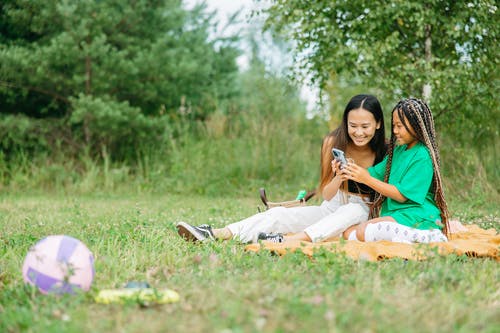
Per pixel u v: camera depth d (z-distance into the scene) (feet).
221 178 34.55
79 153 37.14
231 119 39.45
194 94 42.96
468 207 24.95
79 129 38.22
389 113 29.66
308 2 27.48
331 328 6.93
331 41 27.12
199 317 7.70
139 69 36.68
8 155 37.09
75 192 34.09
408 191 12.96
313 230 13.35
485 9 25.02
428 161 13.02
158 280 10.12
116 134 36.47
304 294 8.51
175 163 35.47
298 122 39.88
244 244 14.06
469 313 7.73
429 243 11.55
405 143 13.29
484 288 9.13
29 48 36.17
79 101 34.27
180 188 33.96
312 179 34.96
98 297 8.55
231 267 10.84
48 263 9.02
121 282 9.96
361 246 12.16
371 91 32.76
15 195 32.01
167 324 7.34
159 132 38.63
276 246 12.43
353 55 25.90
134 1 37.50
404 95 27.76
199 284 9.45
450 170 29.81
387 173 13.62
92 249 12.31
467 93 26.30
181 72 38.06
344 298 8.28
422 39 27.86
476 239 14.07
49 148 37.06
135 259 11.32
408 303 8.18
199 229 13.73
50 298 8.73
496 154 30.25
